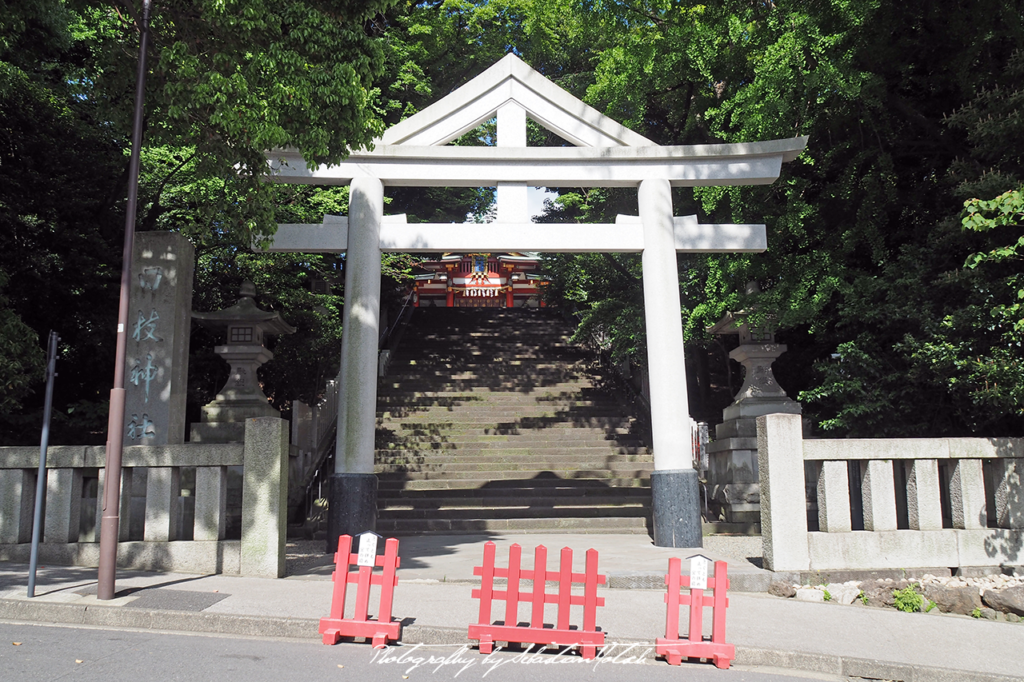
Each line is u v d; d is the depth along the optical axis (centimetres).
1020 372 795
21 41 1209
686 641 545
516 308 2856
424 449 1563
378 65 866
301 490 1199
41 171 1271
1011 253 782
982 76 1084
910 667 534
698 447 1364
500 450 1556
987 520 877
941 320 963
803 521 782
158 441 977
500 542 1061
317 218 1575
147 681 456
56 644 535
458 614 619
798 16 1160
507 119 1088
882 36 1161
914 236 1215
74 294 1339
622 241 1066
